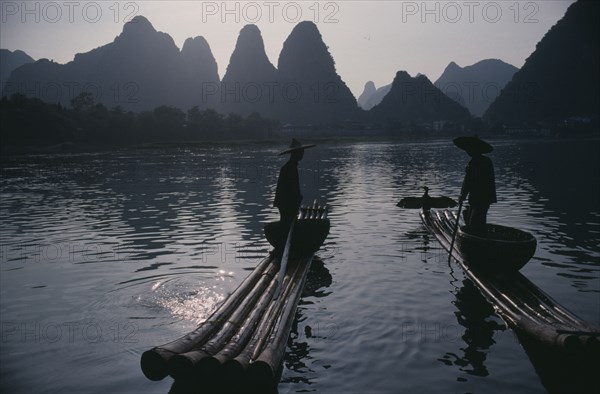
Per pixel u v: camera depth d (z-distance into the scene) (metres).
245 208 15.66
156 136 136.62
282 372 4.52
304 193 20.09
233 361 4.04
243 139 160.62
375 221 12.76
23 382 4.45
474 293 6.69
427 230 11.37
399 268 8.05
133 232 11.76
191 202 17.45
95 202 18.02
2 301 6.72
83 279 7.68
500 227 7.84
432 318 5.79
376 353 4.87
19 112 108.81
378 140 182.12
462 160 47.53
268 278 6.81
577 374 4.36
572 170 31.45
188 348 4.45
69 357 4.93
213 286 7.12
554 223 12.13
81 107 152.38
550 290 6.72
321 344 5.11
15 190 23.30
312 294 6.76
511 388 4.13
